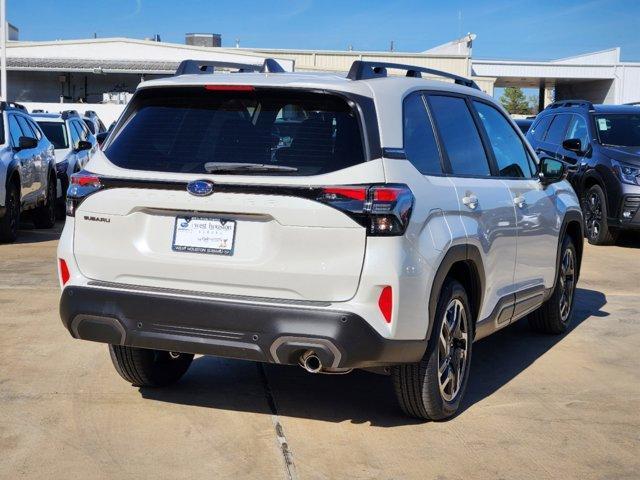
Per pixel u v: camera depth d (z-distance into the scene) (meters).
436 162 4.89
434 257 4.49
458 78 5.56
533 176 6.39
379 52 48.12
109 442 4.52
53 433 4.62
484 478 4.18
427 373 4.67
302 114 4.40
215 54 46.19
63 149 16.11
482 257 5.14
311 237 4.17
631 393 5.60
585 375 6.01
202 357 6.18
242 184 4.23
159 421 4.84
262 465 4.26
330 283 4.18
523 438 4.72
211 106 4.57
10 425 4.73
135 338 4.44
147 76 46.31
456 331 4.98
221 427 4.77
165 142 4.54
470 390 5.61
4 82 32.28
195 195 4.31
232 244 4.30
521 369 6.14
